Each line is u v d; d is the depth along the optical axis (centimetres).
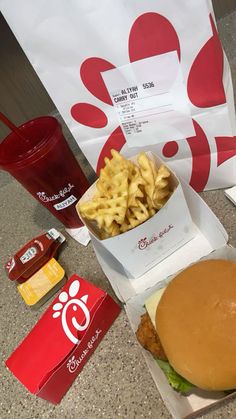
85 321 57
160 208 58
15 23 52
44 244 72
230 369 43
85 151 68
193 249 65
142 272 64
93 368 58
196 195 61
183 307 47
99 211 56
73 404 56
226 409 48
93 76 56
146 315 54
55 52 54
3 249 81
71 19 51
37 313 68
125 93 58
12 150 68
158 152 65
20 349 58
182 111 58
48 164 65
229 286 47
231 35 84
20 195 90
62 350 55
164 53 52
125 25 50
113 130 63
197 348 44
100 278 67
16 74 80
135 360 57
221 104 56
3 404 60
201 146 63
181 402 48
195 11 48
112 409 54
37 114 87
